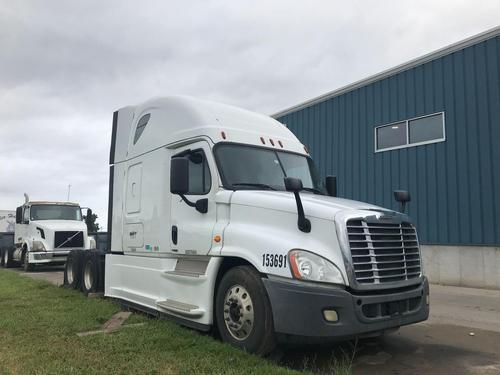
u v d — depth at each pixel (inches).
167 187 269.3
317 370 191.9
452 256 477.7
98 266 369.1
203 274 232.2
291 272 187.6
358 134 587.8
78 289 400.2
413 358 212.7
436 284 483.8
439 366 201.2
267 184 245.6
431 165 503.8
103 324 259.1
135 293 294.2
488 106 457.1
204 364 181.6
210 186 237.5
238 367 179.2
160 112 289.3
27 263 706.2
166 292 263.3
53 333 231.6
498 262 441.1
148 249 283.7
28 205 745.6
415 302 212.1
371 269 192.9
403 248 209.5
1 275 572.1
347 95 604.7
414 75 526.0
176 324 249.4
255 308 197.5
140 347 204.5
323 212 195.2
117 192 334.0
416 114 521.0
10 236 880.9
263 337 193.3
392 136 549.3
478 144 463.2
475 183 463.8
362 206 212.1
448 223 484.1
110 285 334.6
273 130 279.1
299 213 197.0
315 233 194.9
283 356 208.7
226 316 212.8
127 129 331.9
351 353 218.1
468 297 393.1
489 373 191.9
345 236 188.1
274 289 190.2
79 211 767.7
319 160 637.3
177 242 253.9
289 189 197.5
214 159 237.8
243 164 244.2
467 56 476.4
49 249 687.7
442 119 495.8
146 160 295.9
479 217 458.6
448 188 486.3
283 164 261.0
